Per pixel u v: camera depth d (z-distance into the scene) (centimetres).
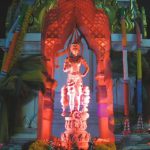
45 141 1490
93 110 1859
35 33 1905
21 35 1738
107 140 1500
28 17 1803
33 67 1689
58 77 1928
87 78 1923
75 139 1531
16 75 1675
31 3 1859
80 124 1568
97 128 1827
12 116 1698
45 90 1573
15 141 1705
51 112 1554
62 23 1627
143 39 1947
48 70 1596
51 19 1627
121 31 1855
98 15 1630
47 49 1605
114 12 1841
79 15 1625
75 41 1741
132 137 1541
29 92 1723
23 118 1772
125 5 2058
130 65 1822
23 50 1900
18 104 1742
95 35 1600
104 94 1545
